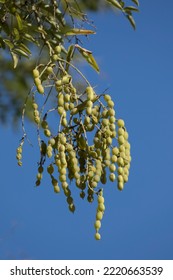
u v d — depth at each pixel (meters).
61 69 1.09
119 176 1.04
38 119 1.07
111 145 1.05
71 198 1.05
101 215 1.04
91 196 1.04
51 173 1.07
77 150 1.07
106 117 1.06
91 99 1.06
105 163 1.05
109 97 1.06
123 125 1.05
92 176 1.05
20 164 1.13
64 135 1.05
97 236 1.03
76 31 1.17
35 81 1.07
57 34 1.18
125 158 1.04
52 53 1.14
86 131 1.06
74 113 1.06
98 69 1.17
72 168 1.05
